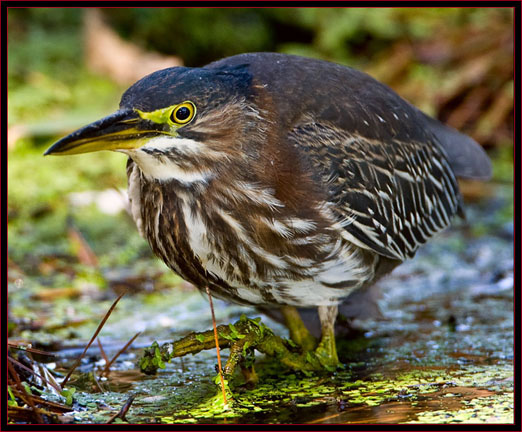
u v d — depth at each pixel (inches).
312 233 354.6
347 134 376.2
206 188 338.3
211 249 349.7
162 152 327.0
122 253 542.3
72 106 681.6
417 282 509.7
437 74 727.1
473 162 478.6
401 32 761.0
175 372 377.7
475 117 703.7
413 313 458.6
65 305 468.1
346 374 374.6
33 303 469.4
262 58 386.9
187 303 476.4
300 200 350.6
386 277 438.0
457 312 457.7
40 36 746.2
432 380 362.9
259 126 343.3
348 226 366.3
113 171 631.2
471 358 390.3
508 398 339.3
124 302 477.1
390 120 405.1
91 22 738.8
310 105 368.8
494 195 640.4
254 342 350.3
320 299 375.2
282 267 356.2
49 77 711.7
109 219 589.6
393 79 727.7
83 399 342.0
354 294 409.7
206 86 327.6
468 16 774.5
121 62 714.8
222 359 393.7
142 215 362.9
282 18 762.2
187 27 739.4
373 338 423.2
